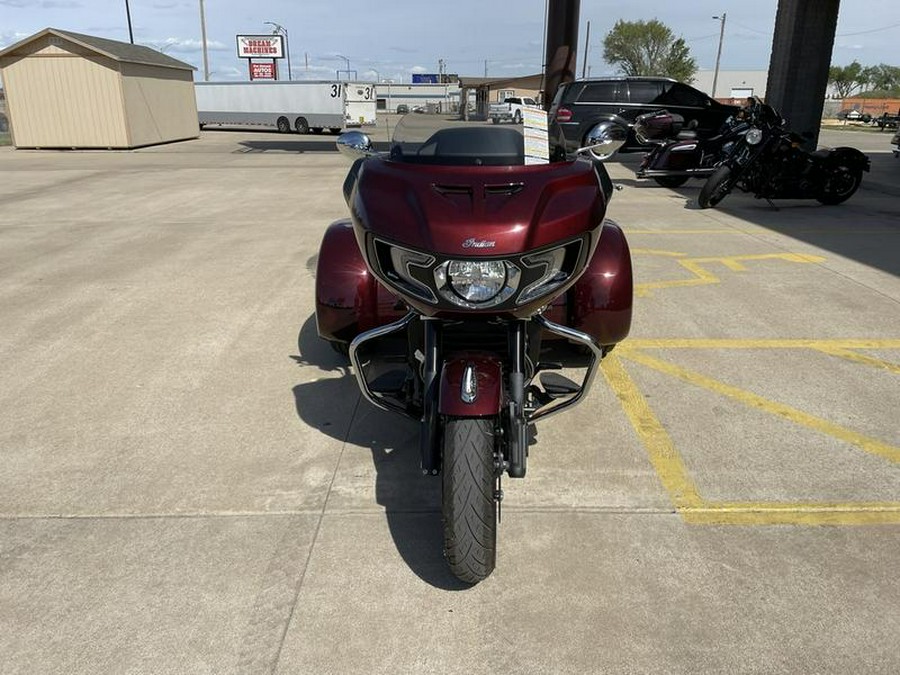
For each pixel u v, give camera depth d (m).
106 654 2.46
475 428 2.58
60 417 4.13
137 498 3.34
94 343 5.24
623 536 3.04
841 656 2.42
